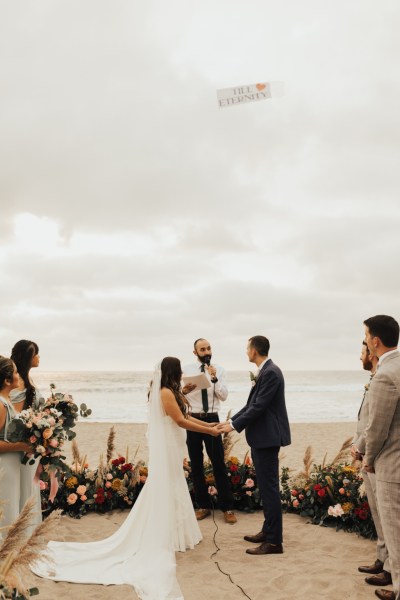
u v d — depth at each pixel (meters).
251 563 4.46
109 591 3.90
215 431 4.75
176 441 4.87
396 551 3.28
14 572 2.17
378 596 3.74
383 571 4.16
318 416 24.89
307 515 5.83
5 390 3.97
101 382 68.06
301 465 9.79
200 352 6.11
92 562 4.37
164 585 3.90
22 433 3.81
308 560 4.52
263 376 4.73
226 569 4.33
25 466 4.28
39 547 2.26
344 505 5.34
